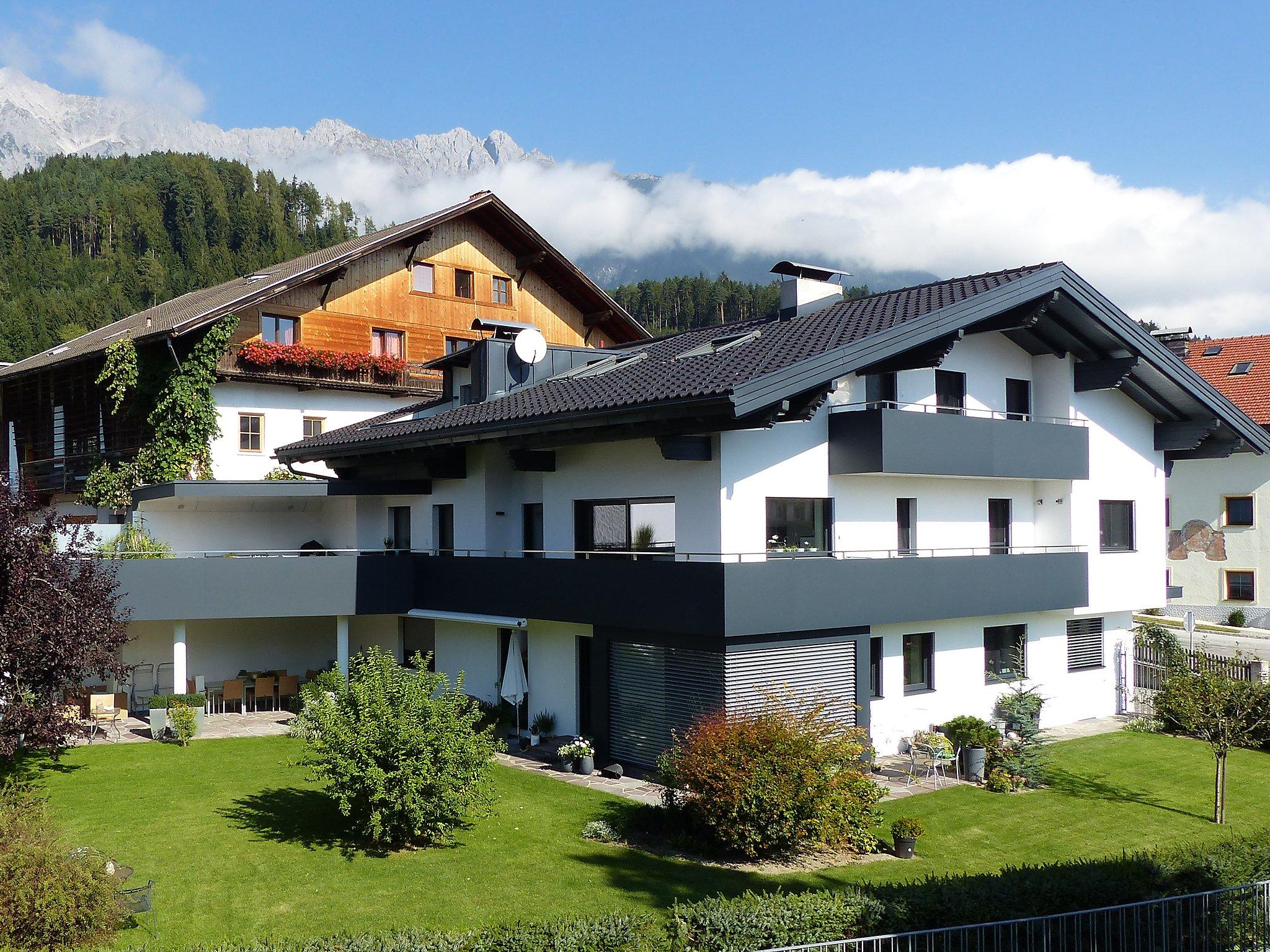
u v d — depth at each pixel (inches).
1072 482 857.5
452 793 529.0
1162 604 943.0
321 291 1240.8
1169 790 684.7
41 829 419.8
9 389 1445.6
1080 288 772.0
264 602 869.8
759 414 620.4
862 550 740.7
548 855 526.9
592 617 724.0
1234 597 1499.8
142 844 536.1
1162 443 938.1
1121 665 947.3
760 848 526.9
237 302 1104.8
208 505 1071.0
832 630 701.3
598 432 708.7
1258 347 1619.1
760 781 523.5
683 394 605.3
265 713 935.7
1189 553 1547.7
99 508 1211.2
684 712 686.5
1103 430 885.8
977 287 754.8
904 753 762.8
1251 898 414.9
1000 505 855.1
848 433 708.7
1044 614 884.0
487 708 865.5
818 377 620.1
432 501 948.6
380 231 1402.6
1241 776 724.0
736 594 627.2
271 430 1186.0
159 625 1000.2
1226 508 1509.6
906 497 772.6
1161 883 417.4
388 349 1307.8
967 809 632.4
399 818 534.6
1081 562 837.8
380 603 904.3
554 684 823.1
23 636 613.9
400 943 334.3
